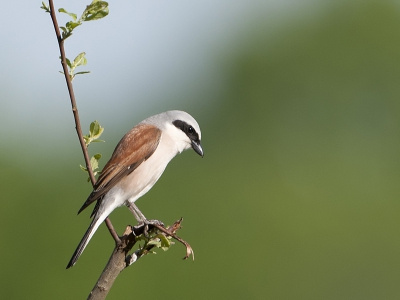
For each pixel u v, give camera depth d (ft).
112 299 38.55
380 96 76.28
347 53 78.18
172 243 19.35
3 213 42.14
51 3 17.88
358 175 60.95
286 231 47.73
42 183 44.73
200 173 52.60
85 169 19.21
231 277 43.06
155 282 40.09
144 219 25.76
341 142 72.84
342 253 47.75
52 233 41.60
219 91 75.51
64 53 18.21
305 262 46.16
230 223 47.11
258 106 75.46
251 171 55.62
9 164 44.80
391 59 77.46
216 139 70.23
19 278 39.60
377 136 74.38
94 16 18.01
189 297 40.63
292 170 59.21
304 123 75.25
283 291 43.93
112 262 18.29
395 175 63.67
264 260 45.01
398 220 51.80
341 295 45.52
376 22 78.02
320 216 50.03
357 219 51.34
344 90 77.30
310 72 77.05
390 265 48.08
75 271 39.78
